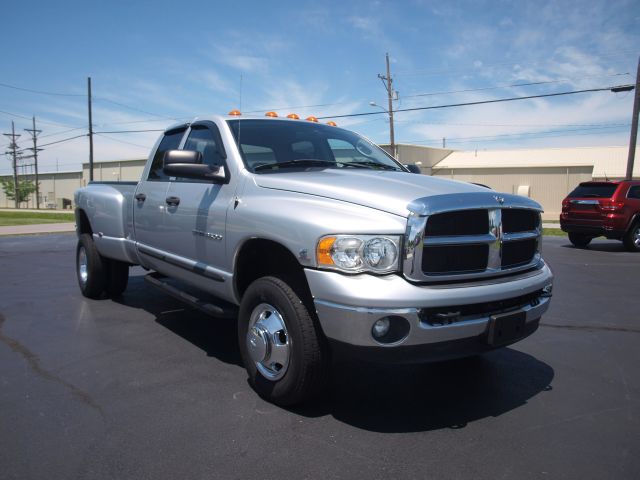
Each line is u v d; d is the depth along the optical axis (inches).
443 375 161.8
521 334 134.5
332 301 117.0
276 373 136.1
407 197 122.1
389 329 116.0
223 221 152.6
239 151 160.4
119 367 164.9
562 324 225.1
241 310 144.6
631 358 180.4
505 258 133.4
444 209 118.4
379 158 191.0
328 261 118.5
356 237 116.6
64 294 275.6
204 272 163.9
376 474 105.6
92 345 187.0
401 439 120.3
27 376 156.6
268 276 137.6
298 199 133.1
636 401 143.9
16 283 308.8
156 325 213.8
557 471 107.3
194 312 235.9
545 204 1630.2
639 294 289.7
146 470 105.9
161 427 124.4
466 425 128.0
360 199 124.4
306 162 166.7
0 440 117.4
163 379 155.0
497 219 129.3
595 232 522.9
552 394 148.2
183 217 175.3
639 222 518.3
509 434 123.5
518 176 1668.3
